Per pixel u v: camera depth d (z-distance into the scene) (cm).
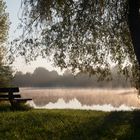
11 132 1410
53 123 1557
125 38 1619
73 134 1382
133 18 1467
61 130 1436
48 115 1762
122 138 1312
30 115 1759
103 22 1596
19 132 1412
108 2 1569
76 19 1574
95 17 1577
